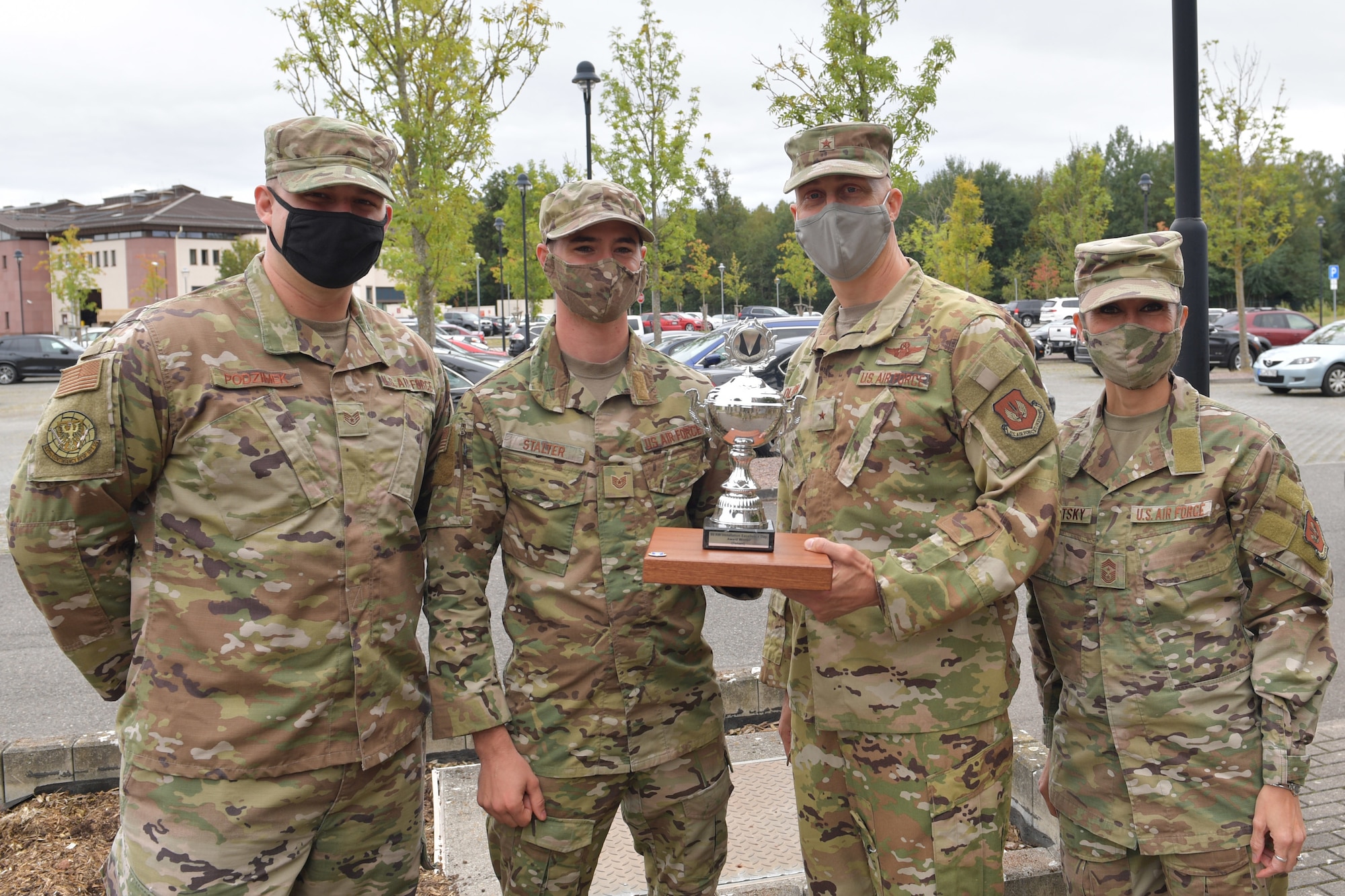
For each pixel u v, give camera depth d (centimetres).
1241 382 2108
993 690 230
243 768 206
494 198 7019
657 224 2183
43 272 7419
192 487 210
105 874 221
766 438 228
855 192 238
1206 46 2353
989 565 212
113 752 366
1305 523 221
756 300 6962
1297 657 219
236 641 208
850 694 234
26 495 202
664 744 246
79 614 212
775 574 202
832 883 251
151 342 208
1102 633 235
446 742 409
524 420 246
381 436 226
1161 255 228
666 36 2091
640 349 256
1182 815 225
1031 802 341
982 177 6169
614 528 244
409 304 2247
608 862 327
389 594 225
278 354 217
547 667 243
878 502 232
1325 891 305
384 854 230
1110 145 6012
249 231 7431
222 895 204
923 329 233
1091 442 245
